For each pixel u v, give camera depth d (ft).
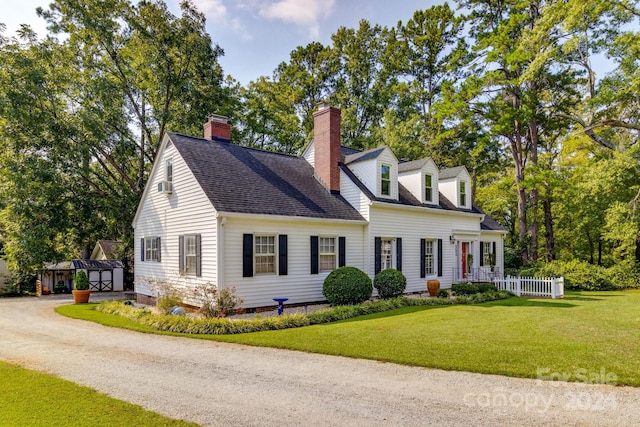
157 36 81.71
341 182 60.23
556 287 57.62
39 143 69.56
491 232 78.74
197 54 86.69
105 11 79.20
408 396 18.71
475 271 72.49
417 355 25.34
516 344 27.66
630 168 68.80
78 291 61.93
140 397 19.10
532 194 93.40
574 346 26.96
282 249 48.16
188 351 28.30
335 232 53.62
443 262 67.10
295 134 128.67
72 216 75.92
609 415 16.28
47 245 71.15
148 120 90.48
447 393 19.02
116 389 20.30
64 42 78.54
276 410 17.26
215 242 43.27
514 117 81.25
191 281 47.88
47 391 19.98
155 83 84.07
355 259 55.67
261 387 20.31
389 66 132.36
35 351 28.94
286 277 48.57
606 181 70.79
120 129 80.07
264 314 44.57
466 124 91.91
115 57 83.56
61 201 72.69
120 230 96.68
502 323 35.91
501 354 25.12
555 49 66.23
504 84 81.30
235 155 56.49
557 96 85.97
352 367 23.63
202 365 24.56
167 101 85.97
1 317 47.47
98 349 29.30
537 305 48.52
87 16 76.84
